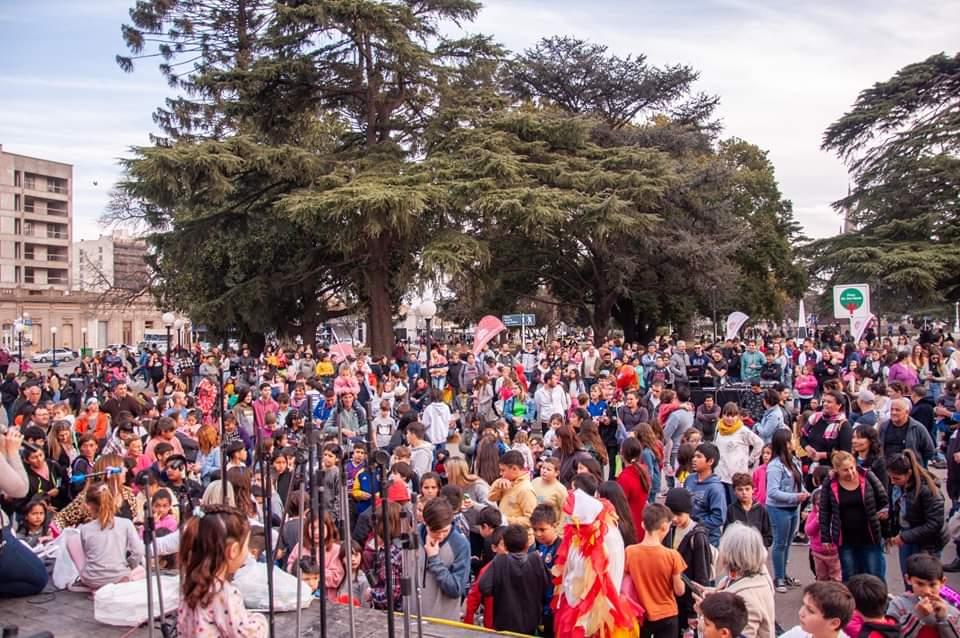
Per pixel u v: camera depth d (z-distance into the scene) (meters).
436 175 30.22
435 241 28.84
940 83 44.22
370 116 34.16
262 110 33.38
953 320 43.47
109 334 86.44
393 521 6.33
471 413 16.31
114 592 5.73
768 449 9.91
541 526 6.16
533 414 19.08
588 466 8.20
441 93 33.41
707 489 7.82
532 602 5.88
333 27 31.44
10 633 4.23
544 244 37.56
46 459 9.74
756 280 53.34
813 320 61.81
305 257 36.06
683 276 40.19
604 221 30.30
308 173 30.81
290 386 20.33
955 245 39.41
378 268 33.12
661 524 5.75
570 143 34.34
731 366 22.19
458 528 7.00
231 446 9.02
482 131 31.75
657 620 5.58
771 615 5.29
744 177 53.06
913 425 9.33
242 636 3.95
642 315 48.47
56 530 7.94
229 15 42.81
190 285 40.19
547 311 62.16
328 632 5.50
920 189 42.91
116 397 14.66
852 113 45.34
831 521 7.18
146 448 10.73
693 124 48.09
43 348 80.31
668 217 39.31
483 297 41.59
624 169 33.72
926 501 7.11
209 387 17.06
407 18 31.75
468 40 33.78
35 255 90.75
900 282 37.53
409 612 5.10
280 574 6.13
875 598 4.88
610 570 5.11
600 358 22.23
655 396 15.96
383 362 22.81
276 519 8.34
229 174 29.41
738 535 5.40
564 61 45.69
